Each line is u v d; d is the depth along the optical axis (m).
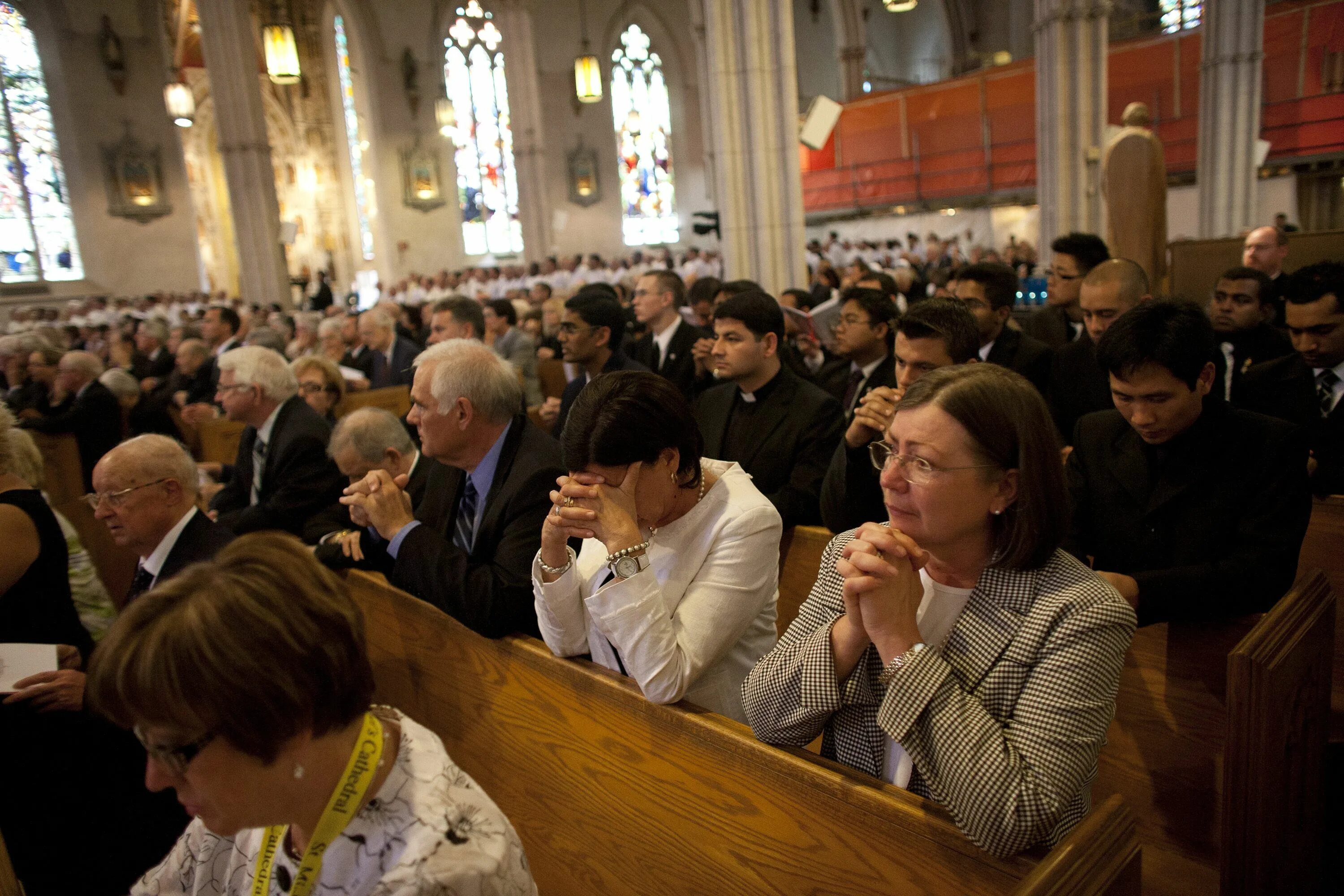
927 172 21.36
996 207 20.38
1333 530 2.42
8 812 2.61
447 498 2.91
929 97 21.02
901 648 1.31
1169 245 7.10
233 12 13.48
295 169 25.66
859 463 2.58
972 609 1.37
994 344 3.88
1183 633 1.95
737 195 8.52
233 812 1.00
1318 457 3.01
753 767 1.64
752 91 8.33
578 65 21.55
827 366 4.90
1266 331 3.90
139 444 2.70
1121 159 6.29
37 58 20.81
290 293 14.36
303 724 0.98
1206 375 2.02
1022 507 1.31
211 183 25.20
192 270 22.84
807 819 1.55
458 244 26.33
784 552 2.91
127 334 10.27
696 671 1.82
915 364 2.71
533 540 2.42
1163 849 1.99
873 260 19.30
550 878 2.23
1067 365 3.64
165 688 0.92
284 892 1.12
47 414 6.91
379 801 1.08
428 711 2.68
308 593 1.00
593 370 4.54
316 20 25.33
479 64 26.28
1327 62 15.66
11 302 20.56
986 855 1.30
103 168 21.59
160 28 22.06
